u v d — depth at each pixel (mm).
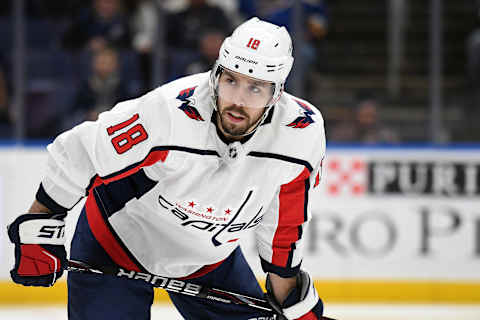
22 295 19672
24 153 20078
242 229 8766
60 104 20781
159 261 9227
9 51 20641
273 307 9648
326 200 20469
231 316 9859
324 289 20344
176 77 20766
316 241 20391
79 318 9109
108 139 7883
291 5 20297
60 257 8688
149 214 8750
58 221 8492
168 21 20578
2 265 19750
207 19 20781
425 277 20594
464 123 20938
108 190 8852
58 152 8164
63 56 20891
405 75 21562
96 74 20812
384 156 20609
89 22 20953
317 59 21125
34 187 20109
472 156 20781
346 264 20438
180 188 8172
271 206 8688
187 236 8852
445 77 21219
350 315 19094
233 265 9742
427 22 22000
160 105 7766
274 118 7965
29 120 20484
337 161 20531
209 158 7902
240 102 7477
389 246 20562
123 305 9188
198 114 7727
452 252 20688
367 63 21594
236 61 7371
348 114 21062
